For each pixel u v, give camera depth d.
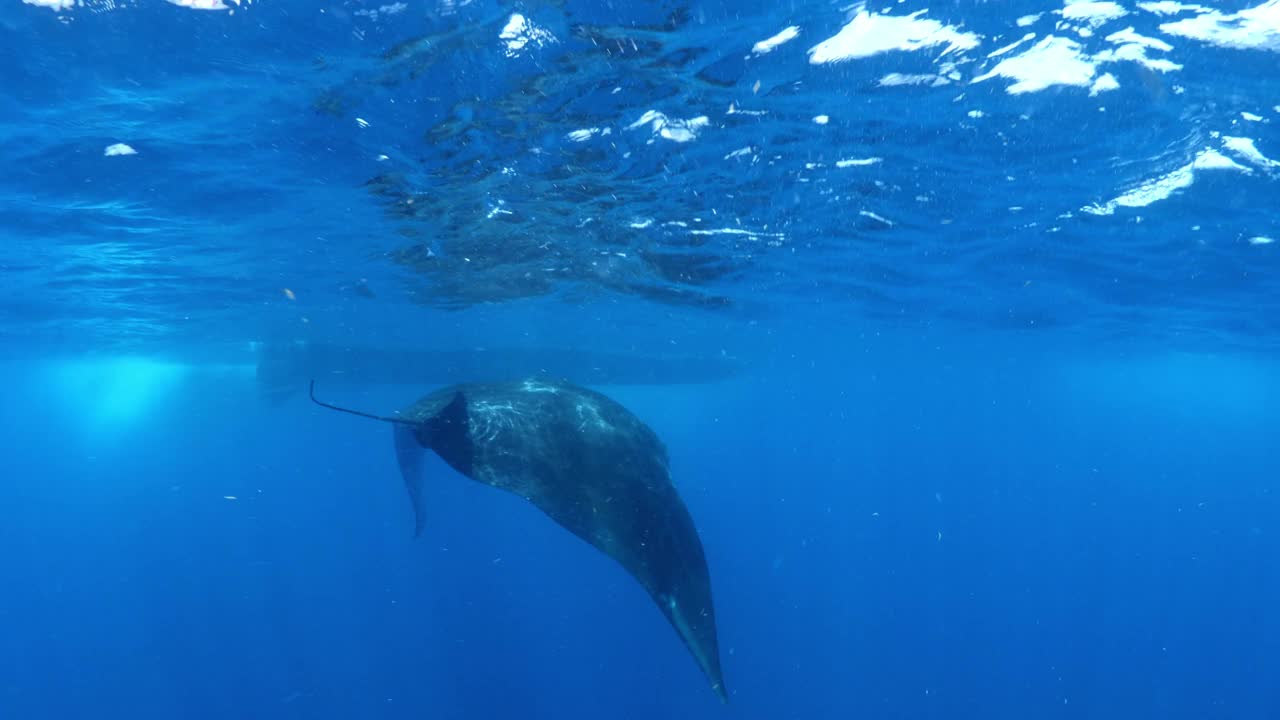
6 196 10.39
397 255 14.83
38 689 28.11
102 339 24.83
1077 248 14.77
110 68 6.85
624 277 17.39
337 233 13.17
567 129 8.71
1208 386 46.12
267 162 9.55
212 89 7.37
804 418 79.38
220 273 15.88
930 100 8.09
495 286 17.91
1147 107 8.24
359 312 20.86
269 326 22.72
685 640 4.79
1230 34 6.75
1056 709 25.23
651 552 5.71
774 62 7.16
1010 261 16.03
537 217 12.58
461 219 12.54
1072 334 26.88
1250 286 17.66
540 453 6.99
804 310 22.16
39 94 7.32
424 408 7.46
